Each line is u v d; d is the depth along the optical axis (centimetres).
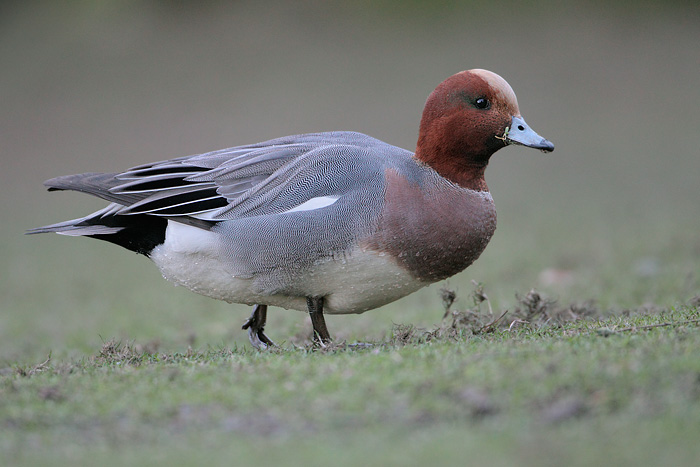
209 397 696
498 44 3603
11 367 1030
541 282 1553
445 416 628
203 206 927
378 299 957
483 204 962
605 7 3803
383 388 677
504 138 959
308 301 952
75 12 3969
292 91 3362
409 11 3819
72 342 1368
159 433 643
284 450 594
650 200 2358
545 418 611
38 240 2469
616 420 602
